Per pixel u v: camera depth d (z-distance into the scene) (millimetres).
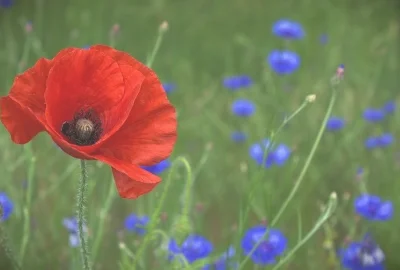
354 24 2578
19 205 1237
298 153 1465
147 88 814
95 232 1192
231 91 1726
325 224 1184
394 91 2004
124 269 980
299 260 1258
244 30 2557
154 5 2611
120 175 808
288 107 1579
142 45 2369
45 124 784
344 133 1546
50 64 811
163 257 1053
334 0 2740
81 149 788
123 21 2508
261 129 1472
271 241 1065
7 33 2262
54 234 1234
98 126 817
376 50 2223
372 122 1604
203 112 1758
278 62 1479
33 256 1197
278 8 2709
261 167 992
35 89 808
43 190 1295
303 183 1380
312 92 1684
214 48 2398
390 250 1312
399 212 1343
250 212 1354
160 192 1190
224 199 1424
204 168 1452
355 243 1146
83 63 809
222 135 1641
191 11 2697
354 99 1778
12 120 799
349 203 1393
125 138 813
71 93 812
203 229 1322
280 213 985
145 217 1149
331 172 1456
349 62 2090
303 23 2561
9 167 1234
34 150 1417
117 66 811
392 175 1448
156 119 815
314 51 2271
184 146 1608
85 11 2393
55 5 2578
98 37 2139
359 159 1488
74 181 1225
